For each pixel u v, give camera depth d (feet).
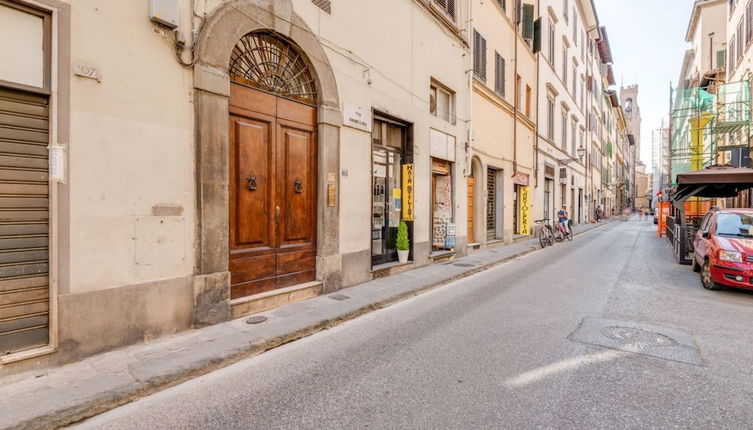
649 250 46.52
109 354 13.70
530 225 59.41
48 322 12.62
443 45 35.29
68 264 12.80
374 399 11.05
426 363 13.52
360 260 25.64
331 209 23.12
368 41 25.98
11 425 9.53
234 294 18.38
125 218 14.11
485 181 45.57
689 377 12.19
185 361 13.26
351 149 24.63
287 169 21.01
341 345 15.60
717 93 57.98
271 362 14.02
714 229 26.23
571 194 90.38
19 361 11.88
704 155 66.59
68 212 12.79
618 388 11.46
